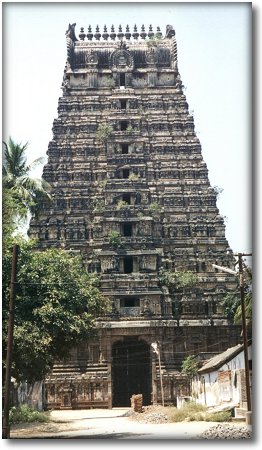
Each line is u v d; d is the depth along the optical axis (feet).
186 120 289.94
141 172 275.80
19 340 135.23
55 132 285.43
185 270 262.26
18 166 210.38
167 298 255.50
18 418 170.50
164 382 239.50
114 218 264.72
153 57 300.61
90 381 241.14
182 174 279.49
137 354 256.11
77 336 152.05
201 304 255.70
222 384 182.29
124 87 296.71
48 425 158.92
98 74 298.15
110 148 280.72
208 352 247.91
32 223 265.13
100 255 258.16
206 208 272.72
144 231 264.31
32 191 211.82
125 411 225.97
